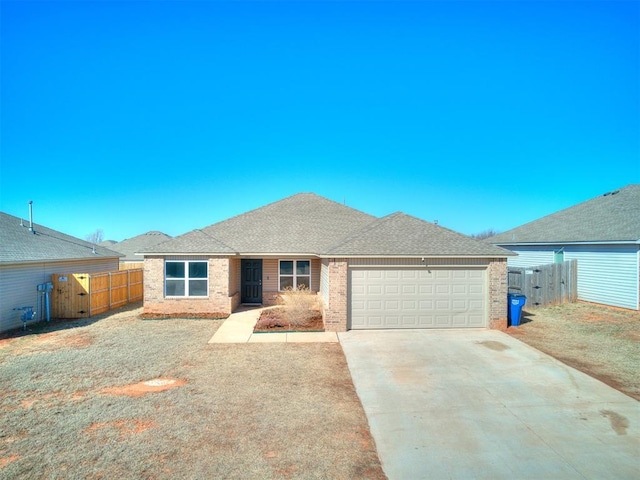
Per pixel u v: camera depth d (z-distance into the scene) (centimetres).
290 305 1440
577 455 565
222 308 1645
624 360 991
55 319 1577
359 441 601
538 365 956
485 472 524
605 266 1775
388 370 927
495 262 1334
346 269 1316
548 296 1783
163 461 536
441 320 1340
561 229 2189
